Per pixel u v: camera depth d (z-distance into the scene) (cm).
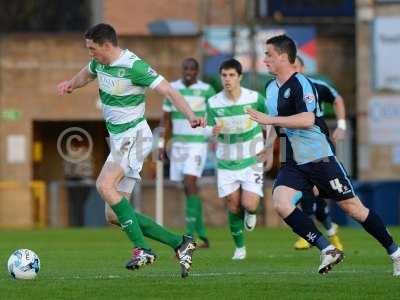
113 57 3381
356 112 9938
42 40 9956
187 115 3369
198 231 5356
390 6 9719
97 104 9925
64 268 4012
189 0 9962
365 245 5562
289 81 3341
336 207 8681
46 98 9969
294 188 3350
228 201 4597
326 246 3306
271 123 3247
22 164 9975
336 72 10162
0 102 9981
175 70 9938
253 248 5325
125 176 3444
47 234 7400
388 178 9806
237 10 9844
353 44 10144
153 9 10000
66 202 9212
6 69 9969
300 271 3794
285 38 3359
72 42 9969
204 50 9862
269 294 3061
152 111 9769
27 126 9969
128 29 10012
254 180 4556
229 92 4631
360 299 2962
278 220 9244
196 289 3172
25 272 3447
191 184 5419
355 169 10069
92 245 5797
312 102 3309
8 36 9944
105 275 3638
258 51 9681
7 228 9019
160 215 5959
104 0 10044
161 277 3528
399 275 3459
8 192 9712
